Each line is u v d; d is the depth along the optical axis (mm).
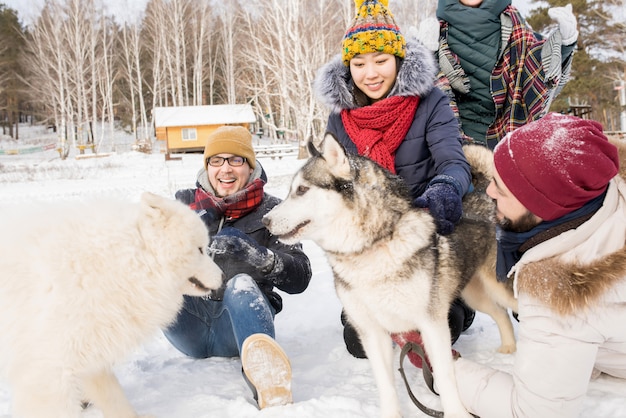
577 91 29672
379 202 2375
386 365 2395
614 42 30844
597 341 1872
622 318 1850
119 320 2143
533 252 1956
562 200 1844
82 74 35938
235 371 2922
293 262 2936
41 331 2002
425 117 3045
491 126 3881
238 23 37625
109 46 39750
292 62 21203
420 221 2395
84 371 2113
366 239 2383
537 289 1887
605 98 32062
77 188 13750
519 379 1966
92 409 2582
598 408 2164
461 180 2668
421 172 3107
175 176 16641
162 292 2285
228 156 3248
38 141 41594
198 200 3340
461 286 2701
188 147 34156
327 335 3561
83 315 2041
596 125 1868
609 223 1845
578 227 1865
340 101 3205
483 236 2891
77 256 2070
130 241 2193
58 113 37656
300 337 3551
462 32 3754
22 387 2035
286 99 21375
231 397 2549
